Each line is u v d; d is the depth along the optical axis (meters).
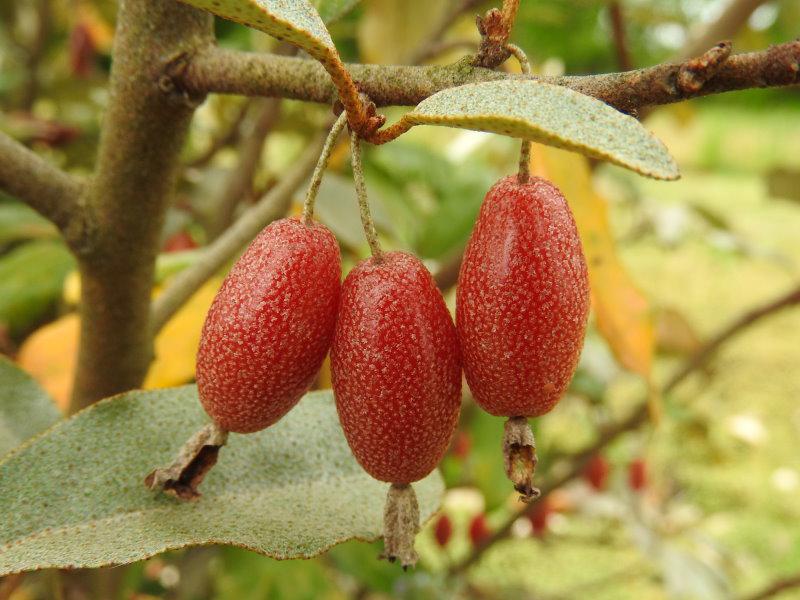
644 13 0.25
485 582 0.28
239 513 0.08
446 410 0.07
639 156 0.05
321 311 0.07
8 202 0.20
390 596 0.21
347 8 0.09
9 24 0.29
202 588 0.20
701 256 0.58
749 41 0.24
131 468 0.08
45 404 0.10
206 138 0.26
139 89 0.08
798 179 0.24
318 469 0.09
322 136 0.13
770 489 0.37
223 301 0.07
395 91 0.07
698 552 0.28
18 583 0.10
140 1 0.08
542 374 0.07
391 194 0.22
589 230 0.12
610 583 0.30
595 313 0.12
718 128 1.25
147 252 0.09
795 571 0.32
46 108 0.28
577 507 0.26
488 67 0.06
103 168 0.09
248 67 0.07
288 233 0.07
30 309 0.17
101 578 0.13
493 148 0.29
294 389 0.07
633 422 0.22
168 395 0.09
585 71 0.40
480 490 0.18
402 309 0.07
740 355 0.47
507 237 0.07
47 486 0.08
